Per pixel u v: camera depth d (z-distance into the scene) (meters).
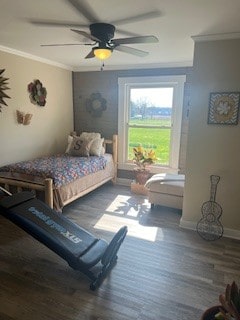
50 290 1.97
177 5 1.91
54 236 2.15
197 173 2.89
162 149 4.53
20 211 2.30
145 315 1.75
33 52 3.63
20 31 2.62
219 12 2.02
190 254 2.49
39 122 4.25
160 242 2.71
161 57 3.74
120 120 4.69
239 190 2.74
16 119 3.78
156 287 2.02
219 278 2.14
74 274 2.16
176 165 4.39
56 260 2.36
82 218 3.29
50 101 4.45
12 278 2.10
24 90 3.86
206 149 2.80
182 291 1.98
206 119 2.74
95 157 4.23
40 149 4.34
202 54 2.62
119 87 4.56
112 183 4.80
